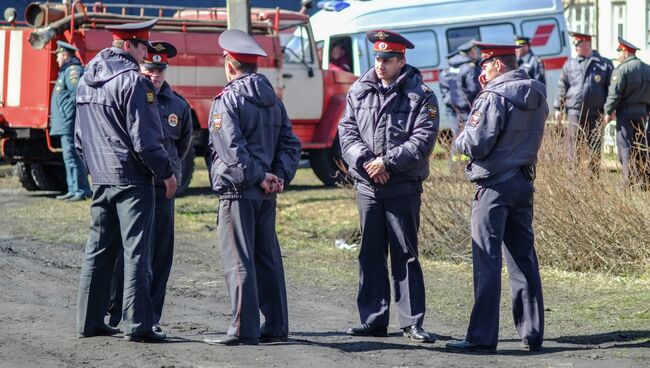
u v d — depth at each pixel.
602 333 12.40
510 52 11.43
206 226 21.81
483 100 11.36
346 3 34.06
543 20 34.88
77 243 19.52
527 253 11.66
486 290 11.45
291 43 27.84
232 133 11.41
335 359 11.04
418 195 12.20
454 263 17.77
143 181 11.56
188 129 13.01
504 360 11.09
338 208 23.59
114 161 11.48
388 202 12.12
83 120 11.70
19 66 25.53
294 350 11.44
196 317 13.59
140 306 11.66
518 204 11.52
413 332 12.09
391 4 33.78
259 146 11.68
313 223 22.27
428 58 34.06
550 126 17.47
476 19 34.38
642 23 38.91
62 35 25.00
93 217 11.87
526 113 11.38
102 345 11.60
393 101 11.98
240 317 11.57
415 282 12.20
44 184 27.17
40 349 11.43
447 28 34.19
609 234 16.48
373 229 12.27
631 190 16.66
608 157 17.92
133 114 11.27
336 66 33.44
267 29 27.38
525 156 11.43
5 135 25.94
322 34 33.75
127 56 11.59
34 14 25.22
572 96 23.31
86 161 11.75
